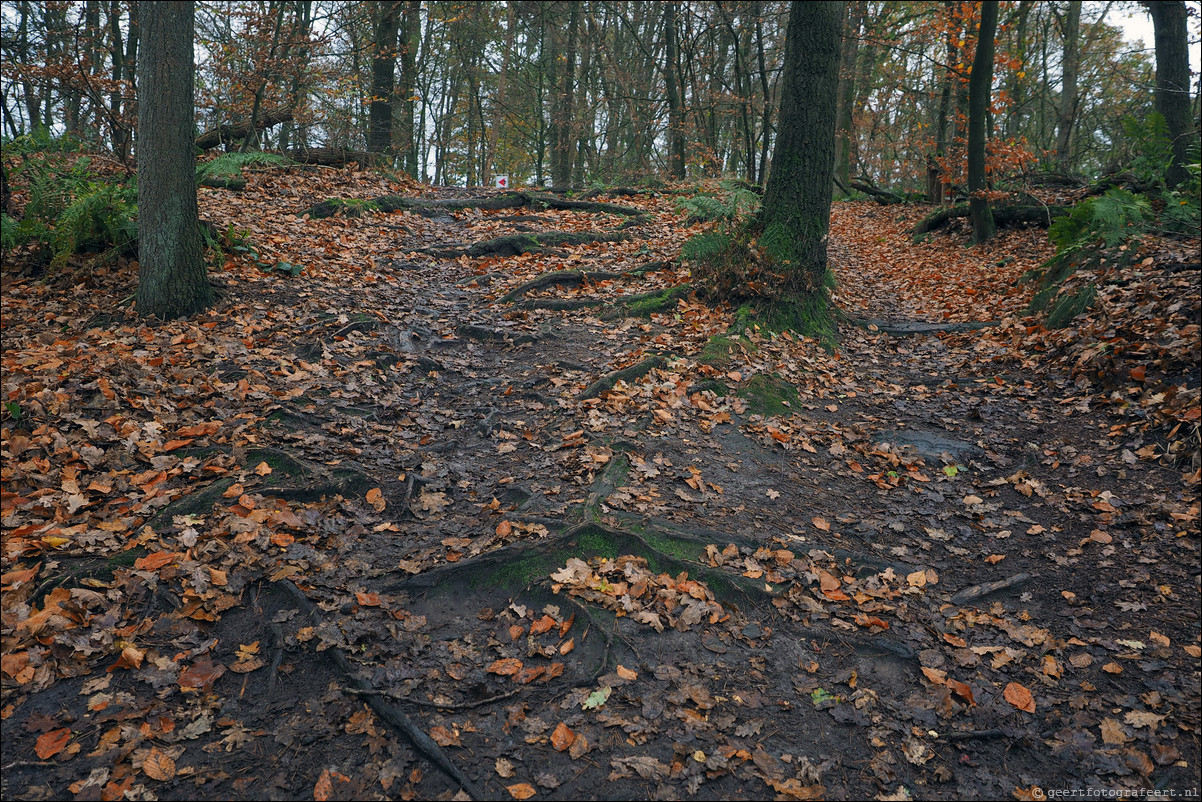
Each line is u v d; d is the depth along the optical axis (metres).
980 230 13.54
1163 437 5.11
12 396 4.69
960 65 16.78
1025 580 4.09
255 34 12.42
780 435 5.57
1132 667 3.42
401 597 3.67
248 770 2.73
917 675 3.42
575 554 3.94
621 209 12.84
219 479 4.36
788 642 3.55
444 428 5.59
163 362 5.55
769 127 18.23
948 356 7.68
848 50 22.36
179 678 3.09
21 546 3.57
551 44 25.28
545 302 8.14
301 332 6.61
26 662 3.03
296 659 3.25
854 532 4.52
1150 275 7.00
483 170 27.16
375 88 17.38
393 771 2.75
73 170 8.89
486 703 3.10
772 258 7.59
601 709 3.09
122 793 2.58
